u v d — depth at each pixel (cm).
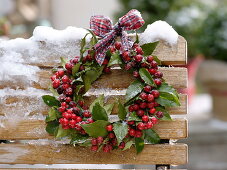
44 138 115
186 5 332
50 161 115
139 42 111
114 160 113
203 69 284
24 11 434
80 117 108
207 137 261
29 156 116
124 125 106
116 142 108
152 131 110
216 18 298
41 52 115
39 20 430
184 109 111
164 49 111
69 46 114
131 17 107
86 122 107
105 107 110
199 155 255
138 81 108
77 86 110
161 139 113
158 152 111
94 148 108
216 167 245
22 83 116
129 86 108
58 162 115
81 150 114
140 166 207
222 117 279
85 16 476
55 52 115
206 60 294
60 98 110
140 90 107
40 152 115
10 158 116
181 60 111
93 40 110
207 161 251
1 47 116
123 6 332
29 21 432
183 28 313
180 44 111
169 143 113
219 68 277
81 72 110
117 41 112
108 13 470
